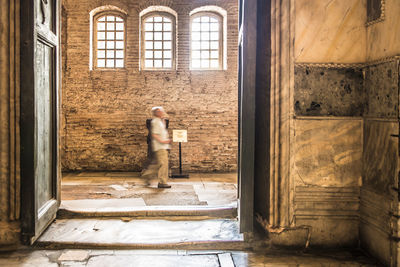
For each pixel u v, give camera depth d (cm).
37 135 399
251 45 396
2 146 382
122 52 923
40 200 425
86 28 898
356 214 406
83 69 904
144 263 360
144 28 923
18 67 381
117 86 909
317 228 404
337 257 381
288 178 396
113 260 365
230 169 927
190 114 918
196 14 923
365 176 396
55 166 476
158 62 925
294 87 397
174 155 922
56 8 468
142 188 686
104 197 599
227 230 439
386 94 356
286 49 390
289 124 394
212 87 915
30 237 391
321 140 401
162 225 457
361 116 403
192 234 426
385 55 360
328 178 403
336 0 396
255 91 431
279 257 380
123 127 916
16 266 347
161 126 696
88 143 916
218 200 580
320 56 397
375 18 377
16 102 383
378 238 368
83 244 397
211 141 923
